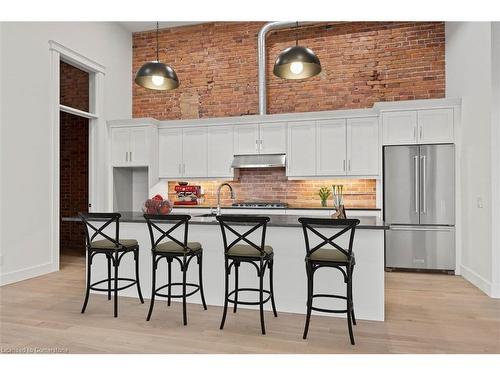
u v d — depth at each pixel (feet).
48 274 15.37
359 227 9.75
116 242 10.46
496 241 12.18
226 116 20.79
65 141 22.75
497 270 12.19
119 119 20.16
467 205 14.56
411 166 15.90
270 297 10.34
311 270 8.88
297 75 12.01
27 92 14.75
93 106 19.31
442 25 17.88
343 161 17.42
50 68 15.99
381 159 16.33
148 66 12.24
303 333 9.12
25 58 14.67
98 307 11.14
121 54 21.34
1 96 13.58
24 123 14.58
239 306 11.21
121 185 20.71
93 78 19.34
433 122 15.72
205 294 11.53
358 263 10.24
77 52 17.61
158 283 12.01
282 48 19.99
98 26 19.33
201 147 19.40
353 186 18.54
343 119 17.43
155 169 19.75
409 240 15.92
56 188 16.24
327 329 9.41
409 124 16.02
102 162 19.53
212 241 11.50
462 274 15.10
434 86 17.90
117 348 8.30
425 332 9.20
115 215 10.41
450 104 15.52
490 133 12.30
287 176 18.15
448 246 15.51
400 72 18.37
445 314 10.52
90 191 19.35
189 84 21.45
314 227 10.52
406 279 14.69
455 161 15.46
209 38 21.15
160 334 9.09
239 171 20.11
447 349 8.22
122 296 12.33
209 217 12.69
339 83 19.16
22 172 14.47
